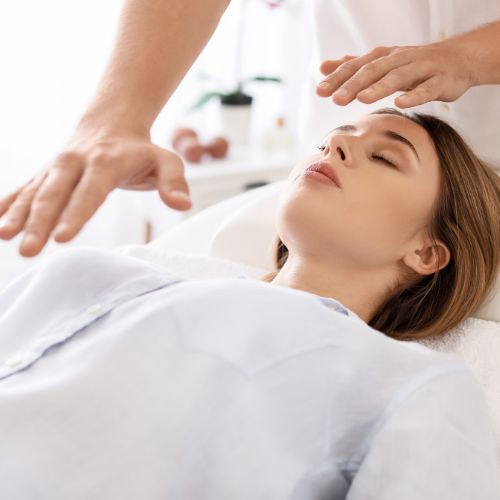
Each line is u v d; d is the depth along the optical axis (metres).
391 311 1.43
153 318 1.07
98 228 2.82
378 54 1.17
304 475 1.00
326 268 1.36
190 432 0.98
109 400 1.00
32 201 0.94
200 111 2.92
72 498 0.95
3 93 2.56
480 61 1.16
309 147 1.87
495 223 1.42
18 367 1.09
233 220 1.74
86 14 2.56
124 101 1.16
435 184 1.38
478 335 1.41
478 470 1.00
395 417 0.99
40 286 1.23
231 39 2.87
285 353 1.04
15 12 2.50
